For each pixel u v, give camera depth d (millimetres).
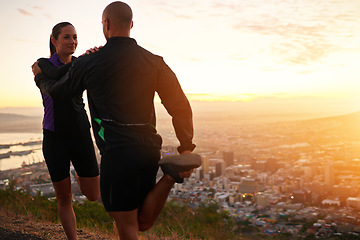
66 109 2055
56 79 1618
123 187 1419
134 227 1468
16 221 3457
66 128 2092
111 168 1418
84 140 2193
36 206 4695
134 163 1407
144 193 1525
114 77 1405
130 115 1423
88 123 2219
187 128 1481
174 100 1481
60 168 2135
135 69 1424
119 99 1411
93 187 2309
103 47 1459
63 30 2076
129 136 1408
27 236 2688
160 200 1468
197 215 5469
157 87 1495
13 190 5277
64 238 2725
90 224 4047
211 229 5043
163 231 4203
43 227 3129
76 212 4727
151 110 1490
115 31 1479
